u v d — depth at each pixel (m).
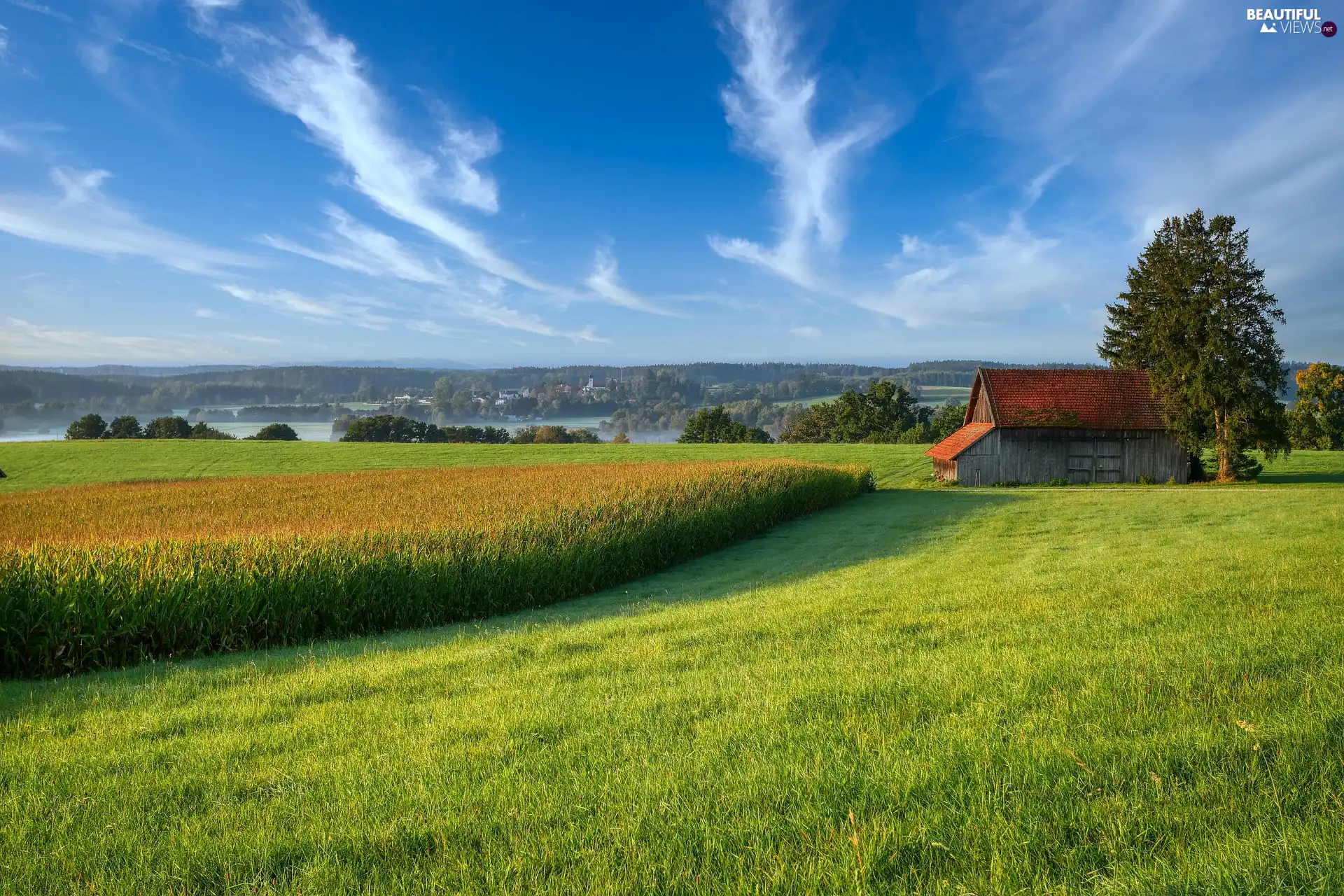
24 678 9.41
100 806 4.38
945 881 3.06
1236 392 40.34
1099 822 3.42
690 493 23.34
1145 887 2.90
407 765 4.75
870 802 3.77
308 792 4.41
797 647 7.45
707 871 3.26
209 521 19.23
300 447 75.31
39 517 20.97
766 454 70.56
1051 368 47.41
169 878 3.49
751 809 3.78
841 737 4.68
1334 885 2.82
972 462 44.09
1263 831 3.20
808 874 3.15
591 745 4.89
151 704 6.88
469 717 5.72
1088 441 43.69
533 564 14.29
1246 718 4.38
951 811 3.60
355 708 6.26
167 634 10.33
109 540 13.70
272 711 6.33
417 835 3.74
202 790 4.57
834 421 124.06
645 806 3.87
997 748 4.25
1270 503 24.44
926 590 10.76
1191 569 10.67
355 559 12.30
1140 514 23.19
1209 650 5.82
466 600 13.12
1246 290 39.81
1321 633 6.17
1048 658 6.02
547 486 27.80
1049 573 11.89
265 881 3.39
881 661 6.48
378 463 64.75
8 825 4.15
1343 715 4.26
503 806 4.02
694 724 5.18
